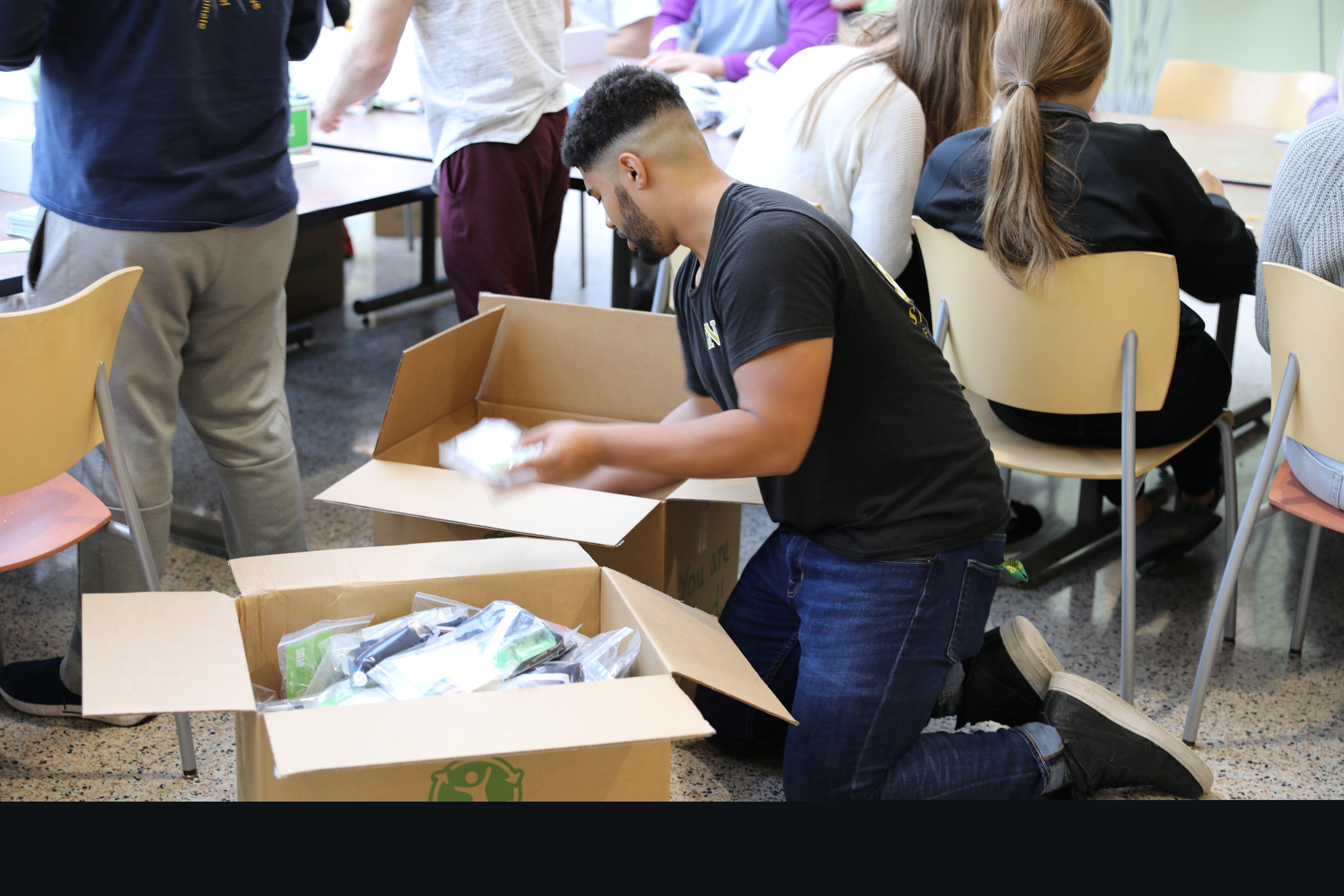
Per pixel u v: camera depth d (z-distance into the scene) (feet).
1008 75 6.29
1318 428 5.52
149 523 5.81
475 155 7.94
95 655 3.43
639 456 4.33
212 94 5.37
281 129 5.87
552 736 3.19
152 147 5.22
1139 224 6.04
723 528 6.23
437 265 14.32
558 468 4.31
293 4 5.96
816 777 4.92
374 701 3.69
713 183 4.58
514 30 7.79
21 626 6.73
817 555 5.07
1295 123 12.27
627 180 4.59
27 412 4.47
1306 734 6.24
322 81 10.33
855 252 4.59
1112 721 5.33
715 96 10.89
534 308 6.29
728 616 5.79
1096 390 6.20
